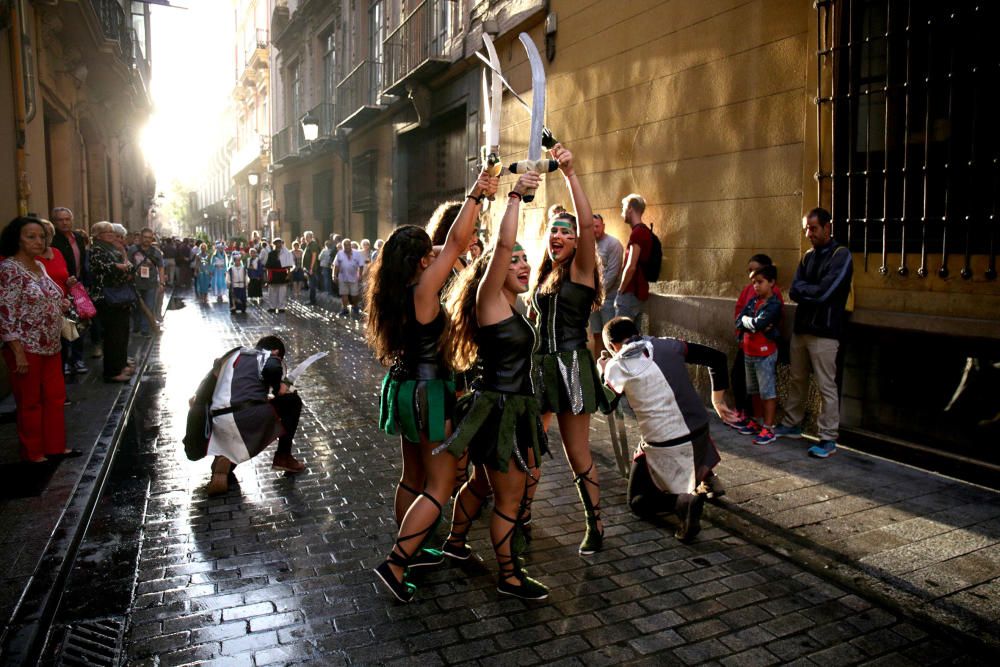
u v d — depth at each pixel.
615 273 7.21
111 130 17.94
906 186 5.01
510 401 3.09
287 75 26.41
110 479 4.89
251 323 13.89
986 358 4.68
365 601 3.26
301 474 5.04
